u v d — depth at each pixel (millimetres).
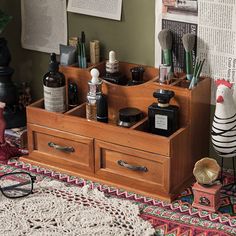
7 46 2209
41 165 1926
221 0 1794
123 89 1898
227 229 1613
